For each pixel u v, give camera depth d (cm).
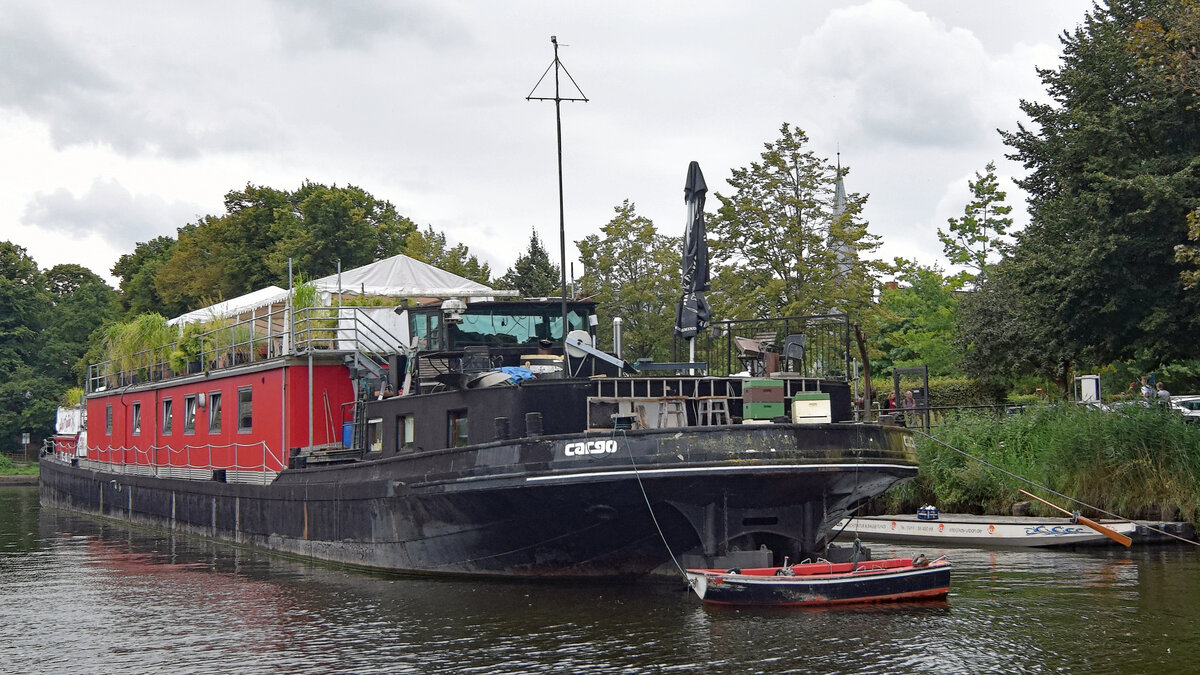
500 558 1767
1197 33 2450
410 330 2236
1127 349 2708
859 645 1309
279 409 2356
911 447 1730
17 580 2056
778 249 3891
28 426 7900
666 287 4288
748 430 1544
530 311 2105
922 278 4594
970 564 2006
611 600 1606
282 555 2281
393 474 1850
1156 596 1622
